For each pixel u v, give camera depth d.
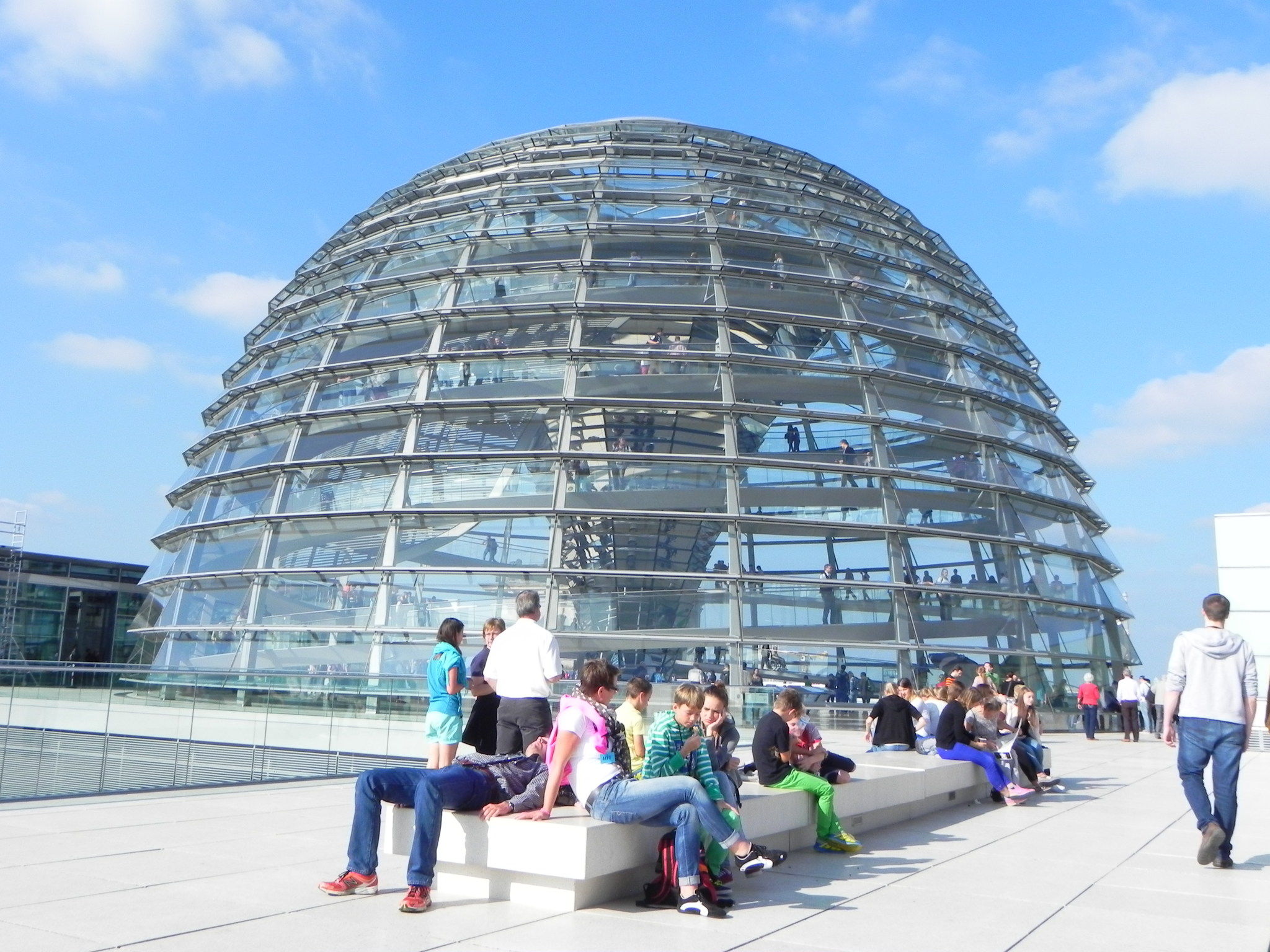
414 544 27.09
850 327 31.16
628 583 26.39
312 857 9.41
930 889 8.66
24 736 13.92
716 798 8.11
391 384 30.05
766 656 25.89
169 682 15.81
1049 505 32.78
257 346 35.22
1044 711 29.19
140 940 6.46
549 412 28.50
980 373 33.56
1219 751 9.73
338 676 19.19
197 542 30.77
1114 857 10.35
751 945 6.74
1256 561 27.00
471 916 7.40
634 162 35.44
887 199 39.59
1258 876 9.41
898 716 16.14
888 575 27.77
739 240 32.28
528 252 32.22
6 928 6.68
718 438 28.53
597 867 7.64
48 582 59.59
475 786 8.07
